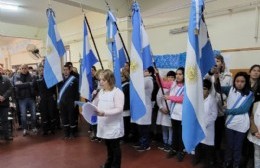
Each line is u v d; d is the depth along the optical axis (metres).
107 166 2.39
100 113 2.04
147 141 3.23
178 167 2.64
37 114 4.42
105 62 5.39
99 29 5.52
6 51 10.53
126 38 4.62
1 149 3.33
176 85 2.94
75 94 3.79
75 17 6.21
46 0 4.79
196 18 1.71
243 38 3.20
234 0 3.26
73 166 2.72
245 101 2.30
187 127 1.73
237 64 3.28
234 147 2.38
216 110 2.47
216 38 3.49
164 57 4.20
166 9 4.10
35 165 2.76
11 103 4.41
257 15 3.03
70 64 3.81
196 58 1.74
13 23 6.74
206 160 2.69
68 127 3.83
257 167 2.27
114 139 2.20
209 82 2.43
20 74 4.07
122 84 3.32
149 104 3.16
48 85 2.90
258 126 2.19
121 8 4.48
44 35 7.50
